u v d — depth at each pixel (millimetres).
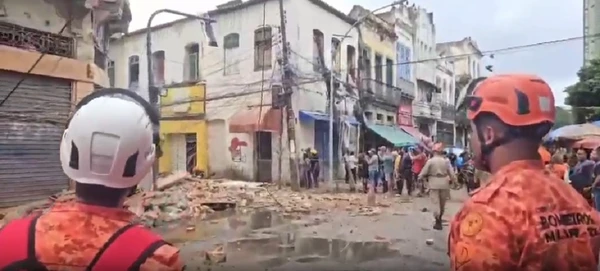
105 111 1315
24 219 1335
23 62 9125
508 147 1363
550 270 1228
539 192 1287
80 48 10352
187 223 9406
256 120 18062
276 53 18500
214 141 19766
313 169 17422
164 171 19438
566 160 8766
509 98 1364
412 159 15094
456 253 1300
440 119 29266
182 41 20672
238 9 19453
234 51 19562
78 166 1306
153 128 1418
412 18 26500
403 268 5828
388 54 24188
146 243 1291
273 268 5852
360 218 10297
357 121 21438
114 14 10953
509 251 1218
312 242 7574
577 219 1296
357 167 16828
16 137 9164
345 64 20859
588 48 18594
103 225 1277
